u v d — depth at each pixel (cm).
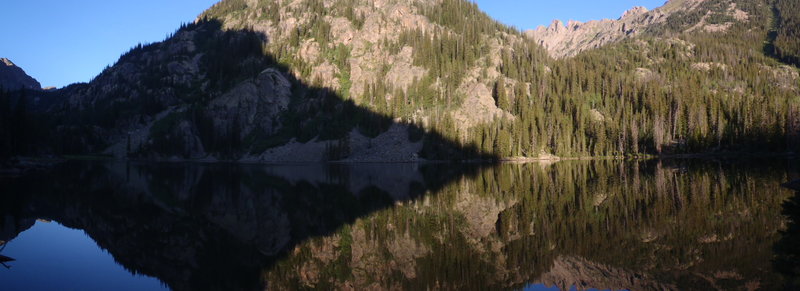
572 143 13962
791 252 2003
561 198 4100
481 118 15088
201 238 2628
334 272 1950
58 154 15988
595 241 2373
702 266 1862
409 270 1975
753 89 19450
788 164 7612
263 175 8419
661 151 12794
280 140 16550
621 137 13525
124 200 4397
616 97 16075
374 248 2361
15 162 9006
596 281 1747
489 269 1973
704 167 7431
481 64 17812
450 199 4253
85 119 19388
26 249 2366
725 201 3466
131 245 2458
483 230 2755
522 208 3550
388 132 15700
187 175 8294
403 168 10700
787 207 3117
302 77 19425
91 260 2147
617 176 6269
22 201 4238
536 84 16488
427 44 18775
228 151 16488
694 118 12788
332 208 3800
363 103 17375
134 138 17950
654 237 2400
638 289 1630
